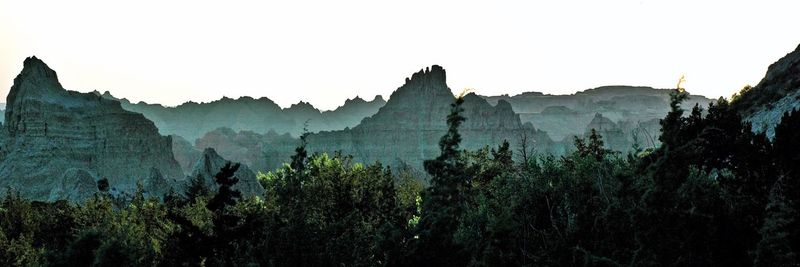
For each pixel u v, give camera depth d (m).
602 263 21.98
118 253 22.55
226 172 25.70
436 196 21.64
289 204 28.08
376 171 50.31
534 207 31.11
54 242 49.59
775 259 17.95
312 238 25.34
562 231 28.27
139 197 61.94
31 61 164.50
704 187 22.41
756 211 22.05
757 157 26.58
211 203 25.42
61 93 165.62
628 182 23.27
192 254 25.11
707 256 19.78
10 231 53.16
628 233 23.22
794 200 22.59
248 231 25.67
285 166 43.94
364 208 45.78
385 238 22.70
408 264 21.34
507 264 23.98
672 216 19.84
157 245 34.88
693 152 20.09
